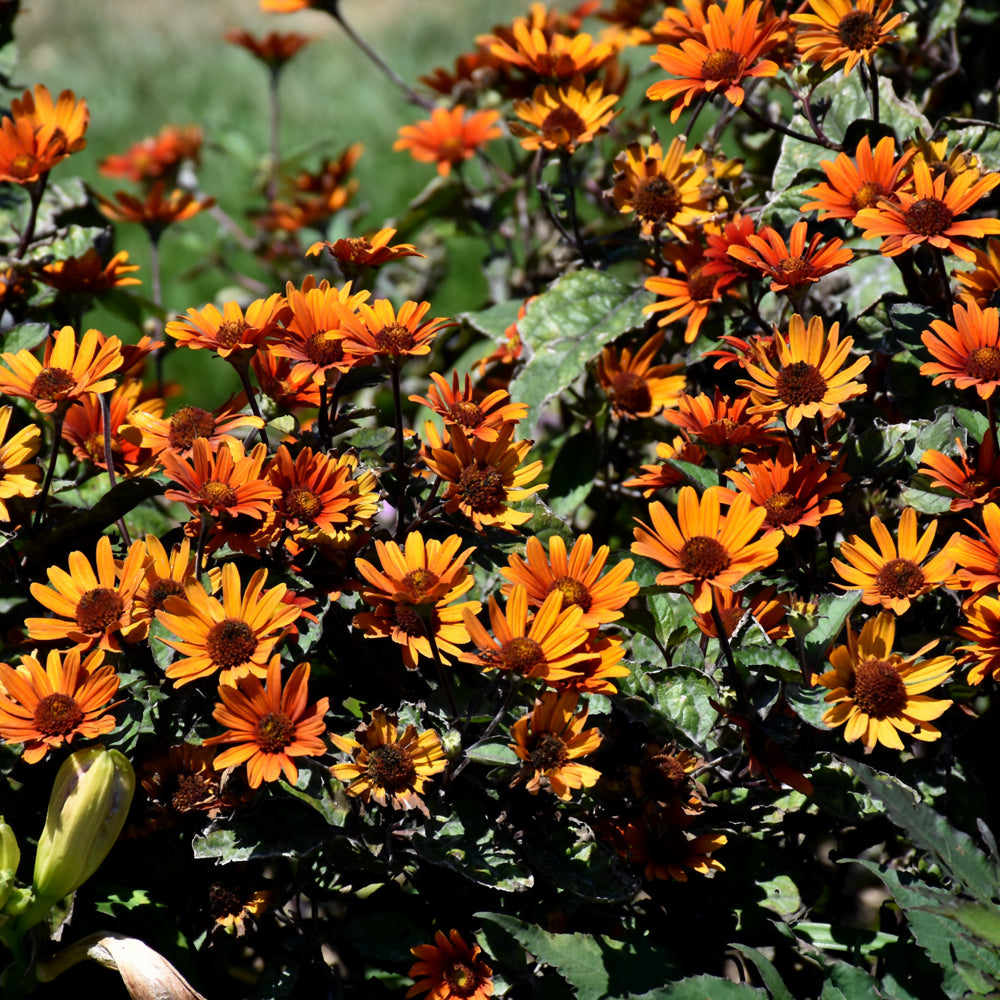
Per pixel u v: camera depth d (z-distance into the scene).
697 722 3.00
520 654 2.94
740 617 3.03
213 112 9.95
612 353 3.21
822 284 3.20
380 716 2.95
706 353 3.07
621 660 3.02
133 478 3.01
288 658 2.98
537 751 2.94
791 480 3.02
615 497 3.27
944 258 3.14
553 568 2.98
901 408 3.14
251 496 2.96
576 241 3.26
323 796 2.96
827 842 3.12
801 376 3.01
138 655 2.99
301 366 3.01
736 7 3.12
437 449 3.01
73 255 3.30
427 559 2.98
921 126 3.18
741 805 3.02
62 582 2.98
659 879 3.02
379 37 12.99
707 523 2.96
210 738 2.94
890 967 3.01
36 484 3.03
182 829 2.98
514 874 2.96
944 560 2.98
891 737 2.95
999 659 2.97
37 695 2.96
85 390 2.99
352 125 9.69
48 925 2.98
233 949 3.10
